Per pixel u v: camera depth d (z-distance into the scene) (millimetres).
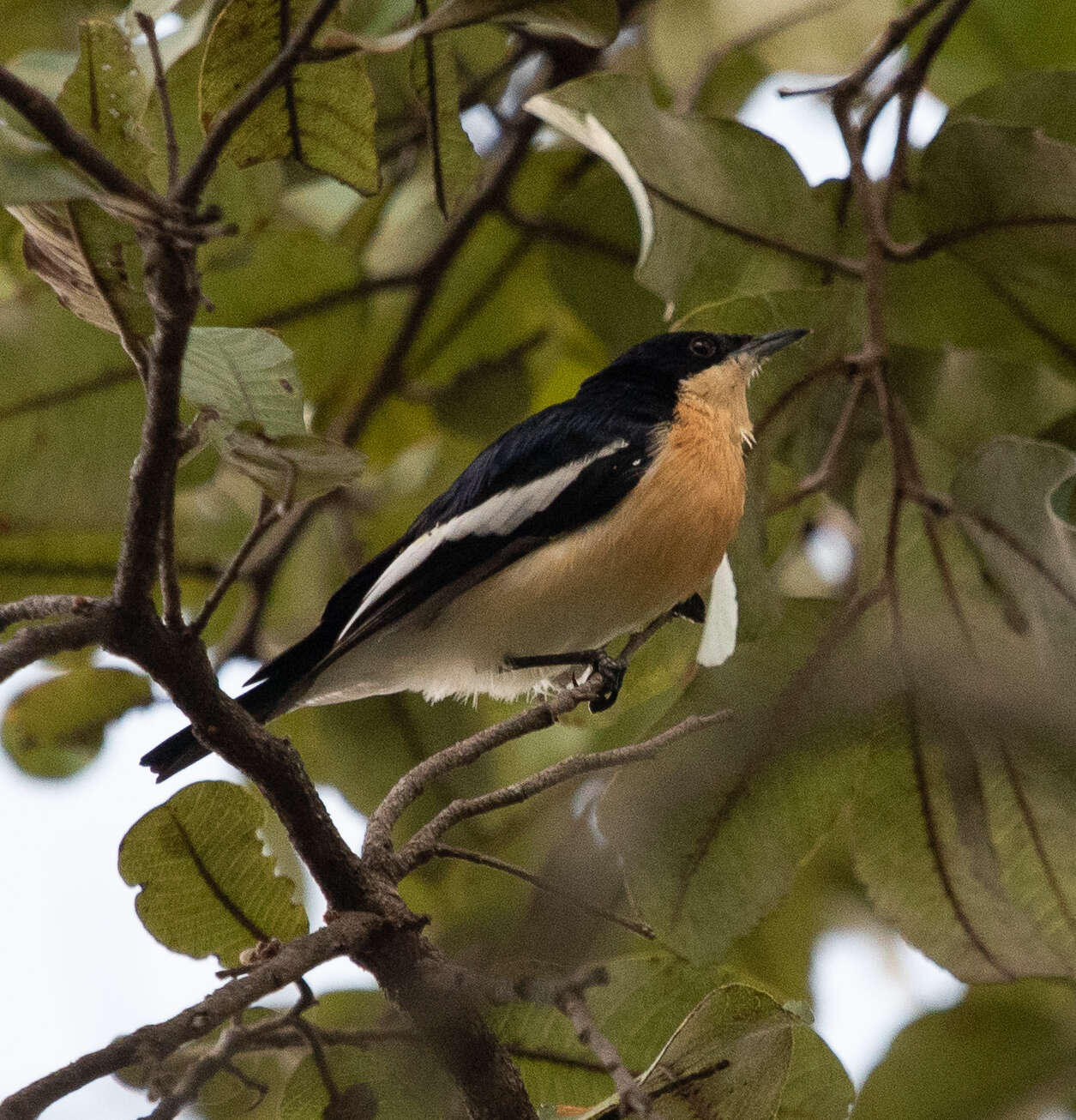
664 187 7750
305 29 4320
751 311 7605
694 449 8734
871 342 7902
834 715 7484
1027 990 8406
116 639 5215
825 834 7414
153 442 4738
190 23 8117
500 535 8578
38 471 8633
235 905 5945
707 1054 5160
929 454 8641
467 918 9523
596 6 5219
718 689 7484
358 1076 5969
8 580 9414
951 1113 8086
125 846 5816
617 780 7355
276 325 9719
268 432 5188
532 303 10664
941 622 7637
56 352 8500
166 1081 4676
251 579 10336
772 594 7340
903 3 10211
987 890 7625
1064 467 7137
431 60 6207
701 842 7340
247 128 6008
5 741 9336
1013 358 8570
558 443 8742
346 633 8469
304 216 10789
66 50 10156
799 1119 5926
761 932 10172
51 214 4785
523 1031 6352
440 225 10516
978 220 7930
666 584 8586
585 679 8914
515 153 10000
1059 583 7238
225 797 5844
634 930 5941
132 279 4859
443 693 9000
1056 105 8227
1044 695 7371
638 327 10078
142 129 4832
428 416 11148
